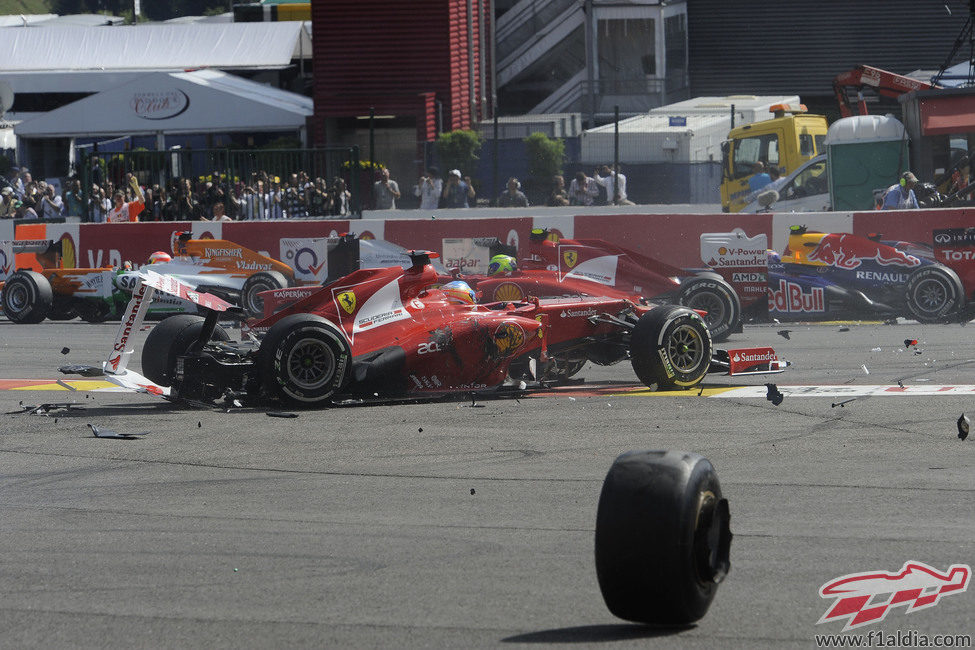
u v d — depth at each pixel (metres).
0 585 19.64
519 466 27.77
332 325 35.84
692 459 16.30
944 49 144.38
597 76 138.25
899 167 87.25
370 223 65.81
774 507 23.22
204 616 17.78
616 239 61.53
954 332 52.12
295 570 19.98
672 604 15.91
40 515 24.38
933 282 56.34
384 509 24.02
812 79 146.75
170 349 37.19
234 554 21.06
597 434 31.31
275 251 67.31
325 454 29.64
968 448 28.20
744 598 17.84
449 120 125.06
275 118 123.81
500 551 20.77
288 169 83.44
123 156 82.88
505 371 37.94
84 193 83.00
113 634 17.14
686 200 106.38
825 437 30.03
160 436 32.41
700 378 38.75
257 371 36.03
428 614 17.56
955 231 58.47
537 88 141.62
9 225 82.06
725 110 112.81
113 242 69.06
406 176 108.00
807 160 97.12
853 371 41.47
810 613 17.12
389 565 20.11
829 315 60.59
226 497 25.47
